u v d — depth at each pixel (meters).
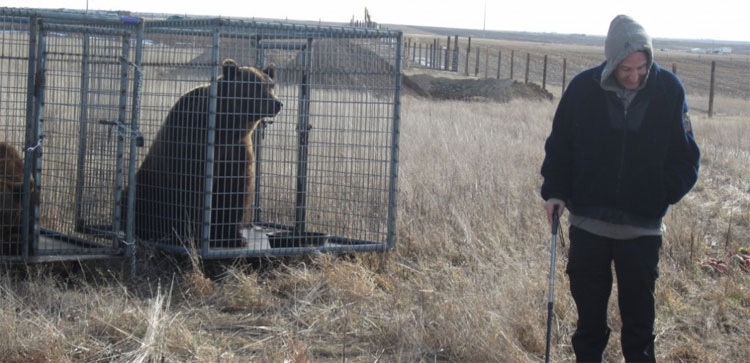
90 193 7.23
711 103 28.42
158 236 7.41
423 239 8.01
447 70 54.28
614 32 4.59
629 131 4.68
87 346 5.26
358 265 7.08
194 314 6.15
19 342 5.11
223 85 7.11
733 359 5.66
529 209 9.36
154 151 7.39
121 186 6.79
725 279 7.31
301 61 7.71
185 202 7.14
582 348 4.95
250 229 7.78
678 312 6.55
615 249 4.80
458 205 8.96
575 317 6.17
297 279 6.79
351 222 8.21
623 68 4.57
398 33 7.42
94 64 6.97
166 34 7.24
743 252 8.41
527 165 12.84
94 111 7.14
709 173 13.69
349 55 7.60
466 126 16.67
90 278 6.77
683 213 9.78
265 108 7.18
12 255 6.56
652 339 4.82
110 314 5.64
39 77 6.36
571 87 4.90
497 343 5.50
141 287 6.66
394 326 5.80
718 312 6.52
